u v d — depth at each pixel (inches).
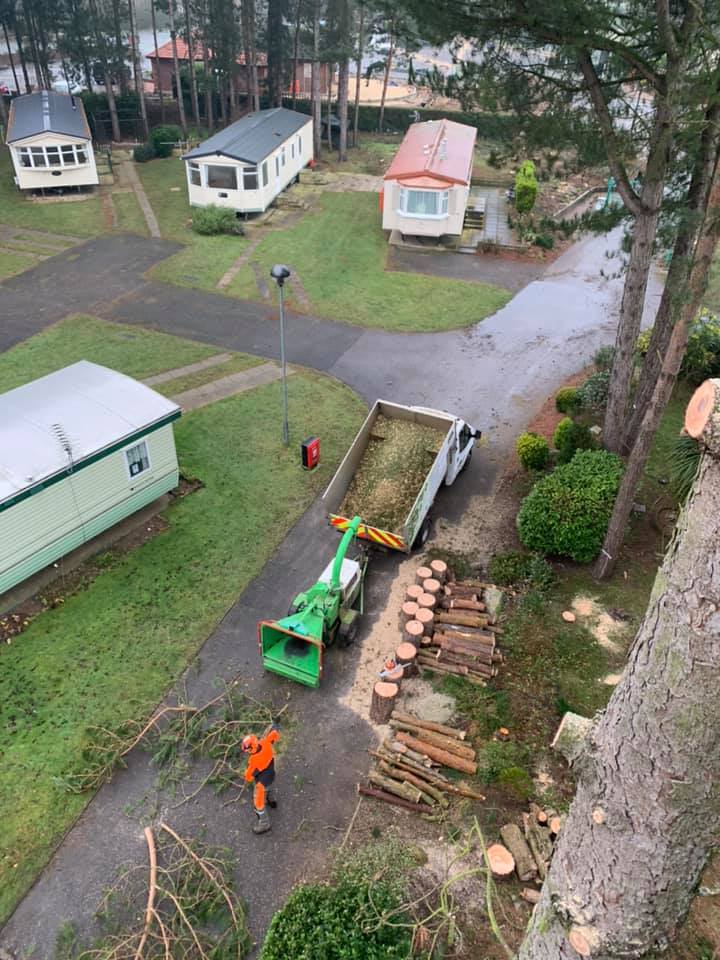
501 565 536.4
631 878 147.3
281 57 1616.6
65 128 1293.1
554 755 401.1
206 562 542.0
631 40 452.8
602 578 523.5
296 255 1118.4
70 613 494.6
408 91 2071.9
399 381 796.0
